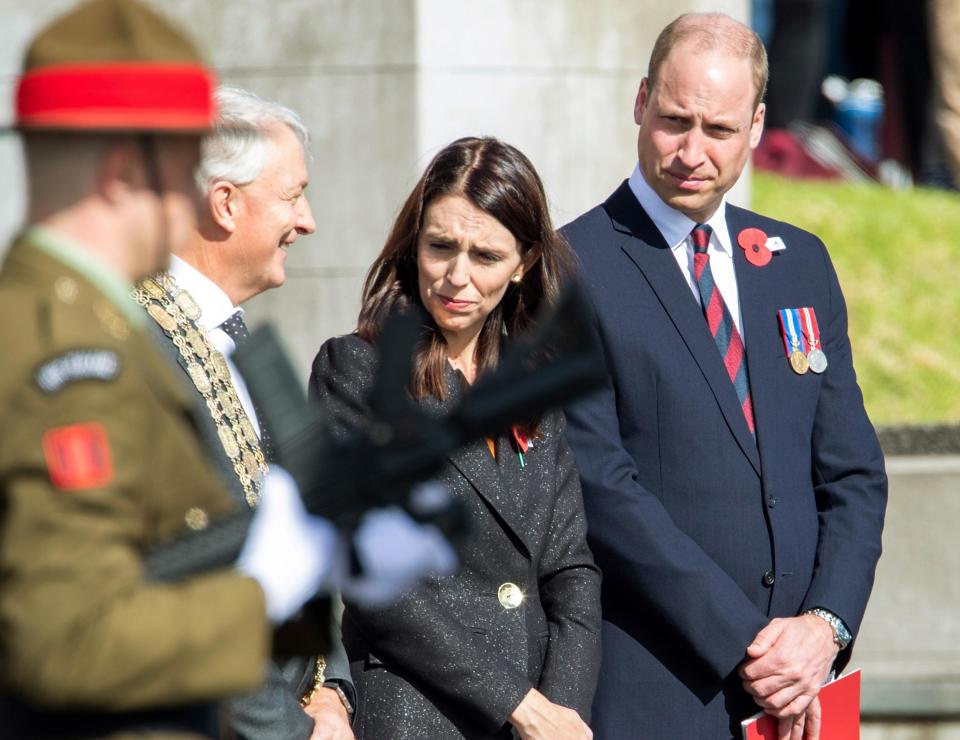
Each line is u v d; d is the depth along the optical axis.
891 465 19.66
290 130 12.30
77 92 7.33
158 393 7.52
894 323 27.39
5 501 6.95
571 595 13.09
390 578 7.58
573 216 22.73
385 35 21.97
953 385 25.91
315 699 12.03
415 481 7.64
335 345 13.08
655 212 14.21
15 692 6.95
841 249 29.48
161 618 6.99
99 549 6.91
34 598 6.77
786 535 13.83
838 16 45.91
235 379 11.53
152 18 7.58
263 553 7.59
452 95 22.03
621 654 13.70
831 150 41.03
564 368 7.58
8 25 22.91
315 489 7.66
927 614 19.52
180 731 7.57
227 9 22.45
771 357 14.20
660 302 13.94
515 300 13.49
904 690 19.03
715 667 13.33
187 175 7.70
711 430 13.73
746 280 14.39
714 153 13.80
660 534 13.40
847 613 13.71
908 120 39.06
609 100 23.02
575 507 13.34
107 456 7.01
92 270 7.44
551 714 12.33
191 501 7.68
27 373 7.03
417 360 12.88
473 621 12.60
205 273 11.94
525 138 22.42
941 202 32.66
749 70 13.98
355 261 22.17
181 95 7.48
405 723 12.37
